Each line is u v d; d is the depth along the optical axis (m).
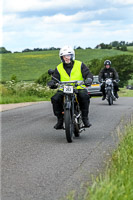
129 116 13.15
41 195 4.75
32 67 119.94
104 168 5.97
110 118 12.73
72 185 5.12
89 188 4.53
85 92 8.68
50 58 131.12
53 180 5.39
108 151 7.29
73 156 6.94
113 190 4.12
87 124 8.80
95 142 8.36
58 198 4.62
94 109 16.31
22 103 21.73
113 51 145.00
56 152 7.33
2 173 5.83
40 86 30.27
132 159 5.64
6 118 13.52
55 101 8.46
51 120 12.69
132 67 112.44
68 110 8.22
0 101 22.14
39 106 18.95
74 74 8.72
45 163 6.43
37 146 8.01
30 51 151.00
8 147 7.95
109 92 18.70
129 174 4.88
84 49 147.00
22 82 30.25
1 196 4.74
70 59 8.76
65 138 9.02
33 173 5.79
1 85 28.30
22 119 13.14
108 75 19.23
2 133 10.00
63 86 8.34
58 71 8.77
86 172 5.76
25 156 7.02
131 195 4.18
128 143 6.89
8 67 118.88
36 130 10.42
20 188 5.05
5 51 147.25
